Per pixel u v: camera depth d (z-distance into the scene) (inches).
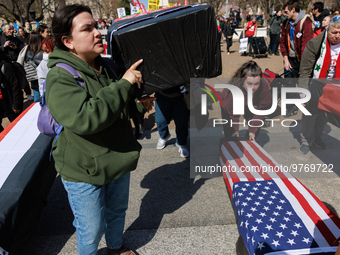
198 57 61.4
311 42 111.3
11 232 59.9
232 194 78.3
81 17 50.2
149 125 175.5
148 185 111.0
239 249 71.4
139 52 57.8
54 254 80.0
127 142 59.0
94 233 61.7
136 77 55.0
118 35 55.7
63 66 51.1
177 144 130.8
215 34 62.5
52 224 92.4
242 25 1090.1
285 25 161.2
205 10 58.4
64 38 51.9
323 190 99.4
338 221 61.4
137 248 80.4
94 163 54.7
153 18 62.2
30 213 74.2
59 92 47.8
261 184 75.4
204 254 77.0
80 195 57.6
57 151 56.6
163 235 84.8
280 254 54.0
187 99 99.6
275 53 434.0
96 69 59.4
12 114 143.2
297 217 62.9
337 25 98.1
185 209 95.7
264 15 973.8
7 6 930.7
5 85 136.1
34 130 97.0
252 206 67.2
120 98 50.8
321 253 54.1
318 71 109.8
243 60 394.0
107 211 69.2
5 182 68.9
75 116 46.3
